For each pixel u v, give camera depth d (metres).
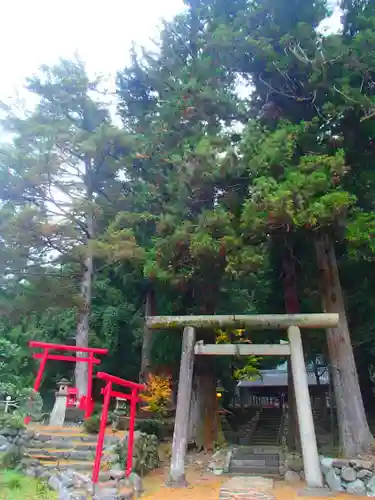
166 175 15.26
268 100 14.01
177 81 14.89
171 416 19.34
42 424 14.30
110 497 7.83
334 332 12.05
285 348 10.79
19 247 16.08
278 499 8.88
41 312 17.91
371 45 11.20
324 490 9.12
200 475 11.54
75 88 18.98
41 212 15.90
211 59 13.95
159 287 16.47
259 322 11.16
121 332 22.53
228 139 12.53
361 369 20.14
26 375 21.19
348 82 11.54
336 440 14.16
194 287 15.36
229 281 15.00
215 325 11.40
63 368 21.88
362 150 12.95
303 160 10.78
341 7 13.04
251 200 10.55
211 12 15.02
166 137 14.89
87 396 14.65
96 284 22.83
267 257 13.71
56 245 16.97
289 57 12.39
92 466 9.39
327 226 11.45
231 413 24.48
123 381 9.65
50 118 18.28
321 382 29.86
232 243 11.21
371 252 10.84
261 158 10.95
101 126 16.67
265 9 13.28
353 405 11.16
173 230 12.63
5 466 9.07
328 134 12.36
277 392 33.28
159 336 18.92
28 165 16.12
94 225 18.44
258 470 11.92
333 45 11.51
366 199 12.79
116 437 11.35
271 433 22.27
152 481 10.44
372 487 9.30
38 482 8.48
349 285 15.32
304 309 17.42
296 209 10.06
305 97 13.05
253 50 13.10
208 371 15.72
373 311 16.16
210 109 13.85
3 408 12.00
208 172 12.03
